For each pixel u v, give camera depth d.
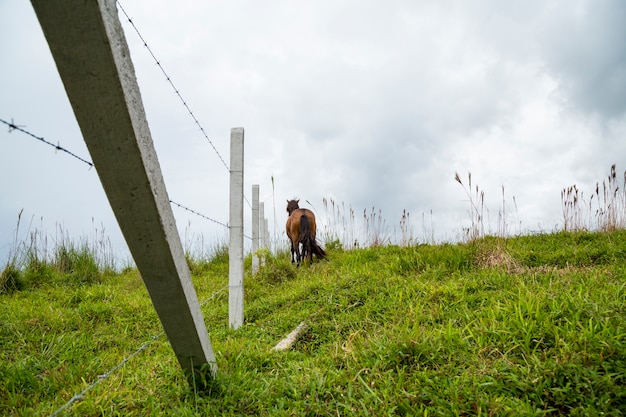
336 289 4.55
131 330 4.28
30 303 5.06
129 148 1.36
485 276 4.21
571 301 2.74
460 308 3.29
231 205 4.65
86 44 1.14
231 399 2.08
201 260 9.12
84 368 2.83
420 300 3.62
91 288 5.98
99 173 1.42
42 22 1.10
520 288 3.39
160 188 1.58
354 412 1.94
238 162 4.71
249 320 4.61
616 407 1.72
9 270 6.13
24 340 3.67
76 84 1.22
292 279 6.52
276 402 2.12
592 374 1.84
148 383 2.33
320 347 3.17
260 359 2.79
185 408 1.96
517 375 2.03
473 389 1.96
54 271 7.09
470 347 2.41
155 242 1.60
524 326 2.48
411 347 2.43
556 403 1.82
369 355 2.53
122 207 1.50
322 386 2.18
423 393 2.00
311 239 7.82
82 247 7.91
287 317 4.19
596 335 2.19
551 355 2.20
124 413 2.03
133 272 8.00
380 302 3.85
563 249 5.48
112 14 1.22
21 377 2.62
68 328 4.18
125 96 1.27
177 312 1.87
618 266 4.29
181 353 2.10
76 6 1.08
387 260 5.97
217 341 3.50
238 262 4.52
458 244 6.89
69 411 2.00
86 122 1.30
